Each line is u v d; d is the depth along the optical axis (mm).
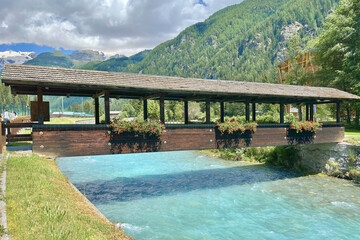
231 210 11867
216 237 9172
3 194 5691
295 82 37562
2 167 7586
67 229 4668
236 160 25078
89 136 10719
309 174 18781
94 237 4820
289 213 11539
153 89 11500
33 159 8836
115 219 10672
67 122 55500
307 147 19828
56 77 9883
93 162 24844
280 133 16109
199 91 12516
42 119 10008
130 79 11766
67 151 10281
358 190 14789
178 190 15086
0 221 4418
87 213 6301
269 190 14977
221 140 14094
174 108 64812
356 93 28141
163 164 23547
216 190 15047
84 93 12969
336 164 17719
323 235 9484
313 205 12516
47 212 5109
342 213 11547
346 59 27609
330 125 18031
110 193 14477
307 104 19719
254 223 10461
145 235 9172
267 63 199500
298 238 9234
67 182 8352
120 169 21281
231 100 17062
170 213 11445
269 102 18734
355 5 28828
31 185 6527
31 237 4020
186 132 13008
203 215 11242
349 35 27719
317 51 34531
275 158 22641
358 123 29984
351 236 9430
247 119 15234
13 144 13297
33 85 9961
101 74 11344
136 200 13250
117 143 11281
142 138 11828
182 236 9164
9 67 9578
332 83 30047
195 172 19984
